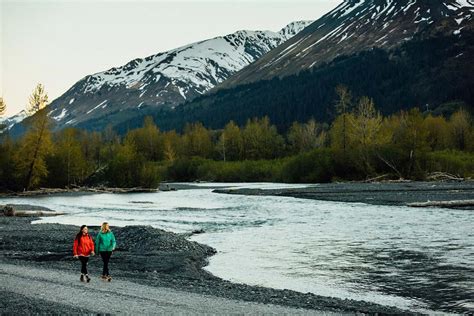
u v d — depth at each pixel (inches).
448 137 4589.1
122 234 1299.2
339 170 3848.4
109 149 5310.0
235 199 2630.4
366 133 3922.2
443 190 2588.6
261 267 926.4
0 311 543.8
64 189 3538.4
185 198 2800.2
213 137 7032.5
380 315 589.6
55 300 601.6
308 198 2524.6
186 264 951.6
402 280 792.3
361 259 967.0
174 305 588.4
